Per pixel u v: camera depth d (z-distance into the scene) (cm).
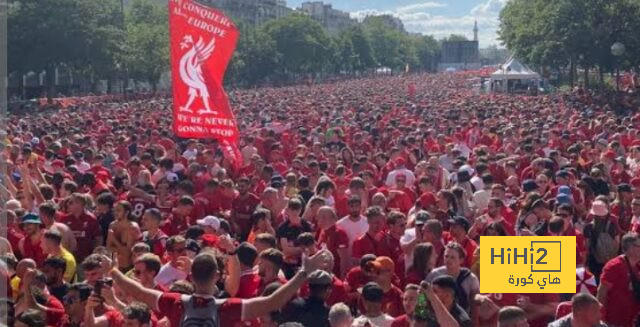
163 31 9200
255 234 1220
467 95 7850
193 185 1587
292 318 855
